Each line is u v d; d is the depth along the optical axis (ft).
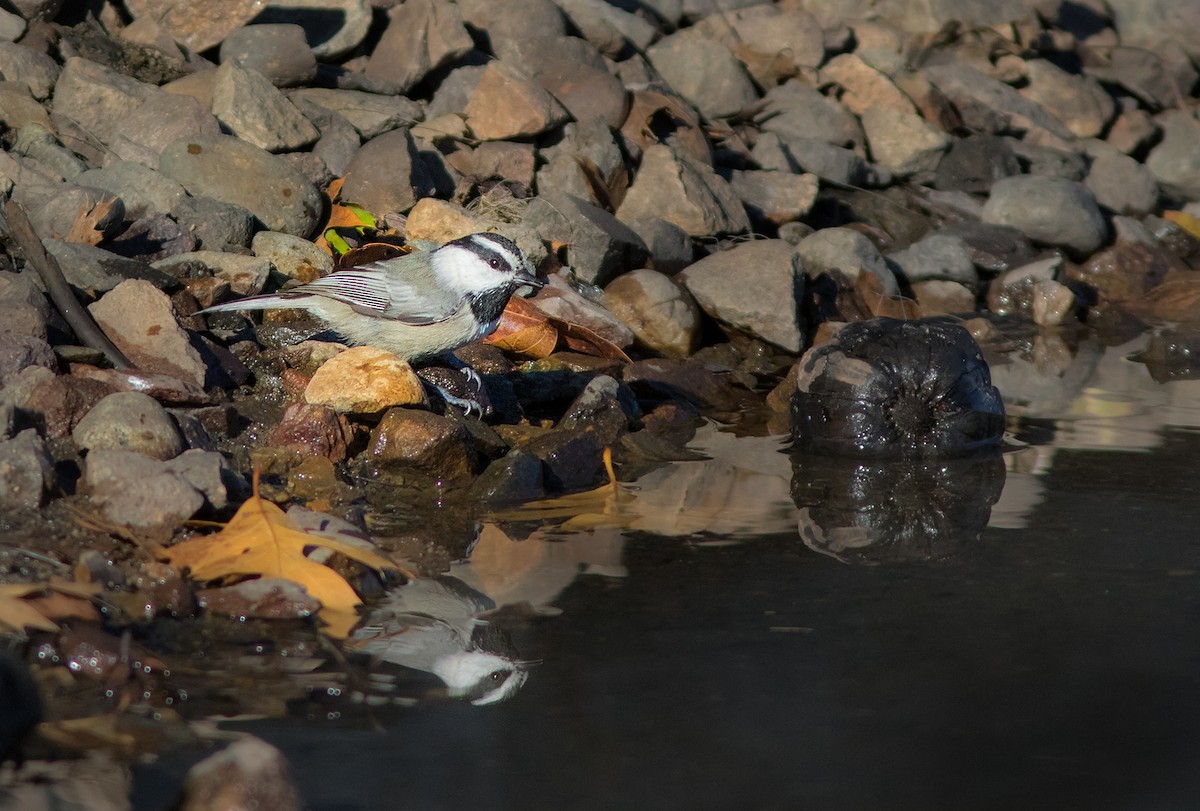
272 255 42.98
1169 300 59.88
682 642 23.04
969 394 37.81
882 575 26.73
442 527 29.71
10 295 33.04
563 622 23.94
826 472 35.45
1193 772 18.75
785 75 66.90
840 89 67.56
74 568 24.12
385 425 33.35
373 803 17.56
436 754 18.90
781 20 68.69
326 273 43.47
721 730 19.79
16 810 17.02
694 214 53.88
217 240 42.52
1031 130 69.46
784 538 29.27
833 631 23.65
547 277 47.01
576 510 31.42
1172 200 72.59
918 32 73.97
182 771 18.20
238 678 21.16
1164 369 48.96
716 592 25.61
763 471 35.58
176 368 34.24
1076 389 45.57
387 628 23.43
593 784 18.20
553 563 27.25
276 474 31.91
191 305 37.81
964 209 63.77
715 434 40.09
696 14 69.77
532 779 18.26
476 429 35.47
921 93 67.41
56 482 26.76
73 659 21.16
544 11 60.90
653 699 20.80
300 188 46.06
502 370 41.24
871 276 54.75
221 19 53.88
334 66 56.34
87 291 36.24
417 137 52.75
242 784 16.75
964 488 33.58
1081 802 17.95
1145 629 23.82
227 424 33.40
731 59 64.49
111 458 26.91
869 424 37.50
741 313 48.34
